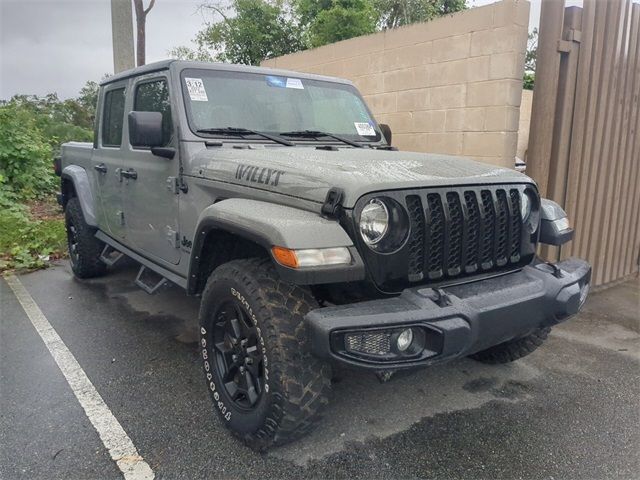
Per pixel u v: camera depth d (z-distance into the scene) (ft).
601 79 15.98
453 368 11.55
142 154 12.23
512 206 8.91
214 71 11.51
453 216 8.07
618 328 14.05
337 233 7.20
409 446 8.66
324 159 8.80
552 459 8.37
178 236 11.03
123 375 11.07
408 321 6.95
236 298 8.20
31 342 12.80
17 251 20.77
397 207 7.50
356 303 7.33
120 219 14.06
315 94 12.82
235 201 8.63
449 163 9.18
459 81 17.03
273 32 41.47
